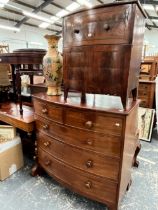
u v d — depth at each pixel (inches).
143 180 72.1
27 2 283.7
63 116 55.2
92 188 54.6
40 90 88.8
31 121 70.7
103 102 56.5
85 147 52.4
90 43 47.6
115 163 48.9
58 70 63.6
